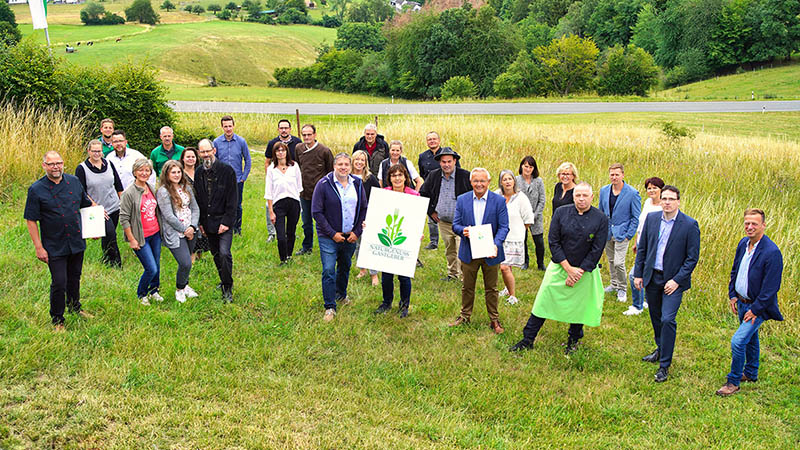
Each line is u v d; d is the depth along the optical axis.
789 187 13.95
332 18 138.62
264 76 90.44
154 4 150.50
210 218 6.66
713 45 65.94
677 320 7.28
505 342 6.31
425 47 65.00
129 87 13.64
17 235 7.94
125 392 4.67
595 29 83.75
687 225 5.66
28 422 4.17
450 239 8.00
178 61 84.56
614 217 7.74
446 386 5.32
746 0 65.19
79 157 11.21
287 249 8.45
